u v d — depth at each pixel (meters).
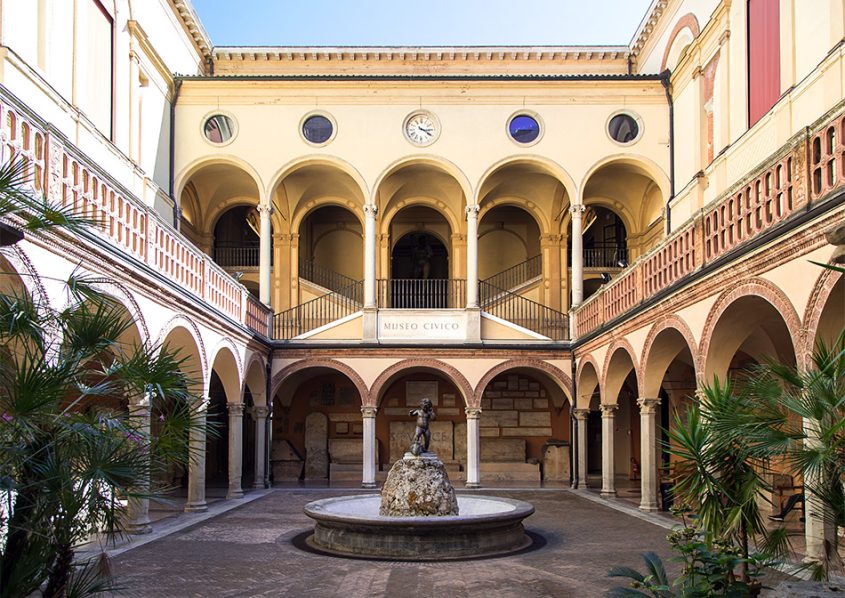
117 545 14.41
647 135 27.25
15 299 7.03
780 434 7.13
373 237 27.53
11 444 6.38
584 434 26.64
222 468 31.89
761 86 19.98
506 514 14.06
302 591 10.91
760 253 12.05
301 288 31.50
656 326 17.95
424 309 27.39
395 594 10.73
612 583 11.32
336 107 27.72
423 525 13.48
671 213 26.64
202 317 18.72
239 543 14.90
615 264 33.19
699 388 15.12
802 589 6.50
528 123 27.67
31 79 16.77
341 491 25.39
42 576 6.56
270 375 26.97
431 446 31.39
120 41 22.23
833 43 16.23
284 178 29.97
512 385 31.70
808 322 10.79
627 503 22.14
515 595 10.64
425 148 27.67
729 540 7.84
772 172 11.93
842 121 9.96
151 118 25.17
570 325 27.31
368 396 26.89
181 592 10.85
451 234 32.84
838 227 7.63
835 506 6.76
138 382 7.49
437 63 32.12
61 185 11.44
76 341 7.14
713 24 22.95
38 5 17.61
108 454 6.62
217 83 27.38
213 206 31.30
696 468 7.86
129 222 14.29
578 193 27.30
